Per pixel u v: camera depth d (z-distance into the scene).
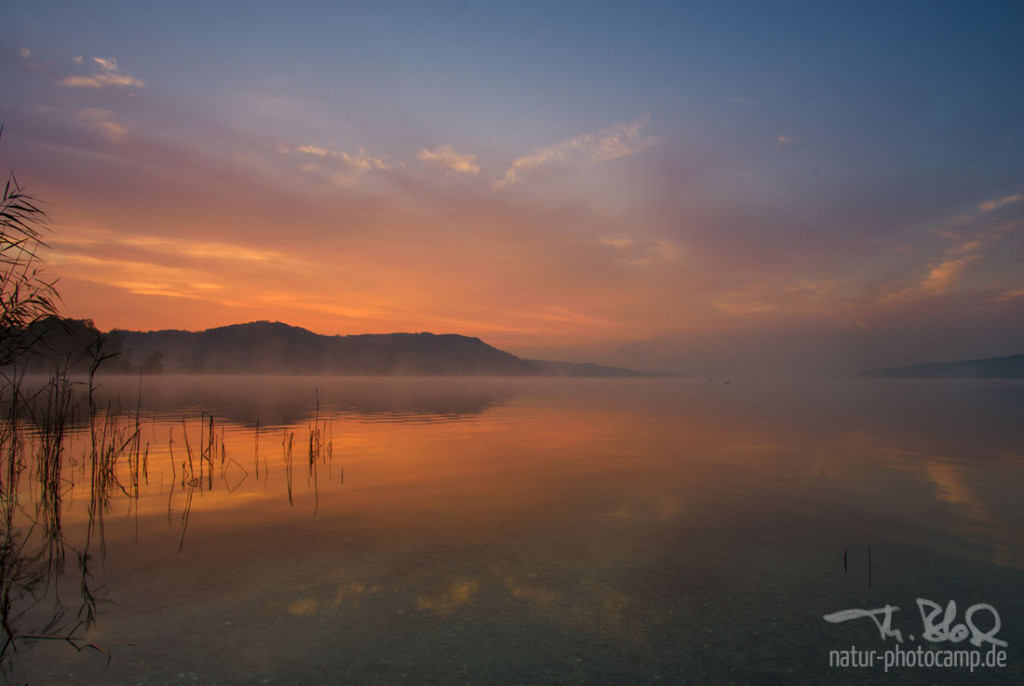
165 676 4.76
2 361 9.78
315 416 32.62
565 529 9.44
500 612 6.16
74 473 14.05
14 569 7.36
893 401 56.75
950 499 11.73
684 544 8.65
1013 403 51.84
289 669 4.91
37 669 4.83
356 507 10.91
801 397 68.19
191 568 7.46
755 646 5.45
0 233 9.22
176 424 26.02
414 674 4.86
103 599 6.40
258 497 11.73
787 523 9.84
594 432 25.00
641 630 5.77
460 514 10.41
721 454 18.08
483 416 34.47
